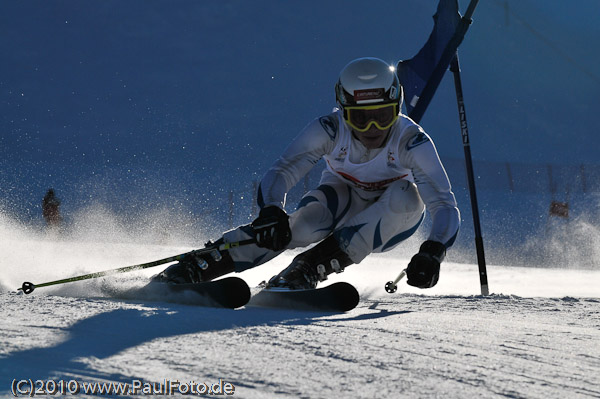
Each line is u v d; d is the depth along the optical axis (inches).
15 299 383.2
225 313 362.6
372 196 525.3
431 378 231.1
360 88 452.8
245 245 485.1
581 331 360.2
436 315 410.6
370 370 236.5
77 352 239.0
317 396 203.0
